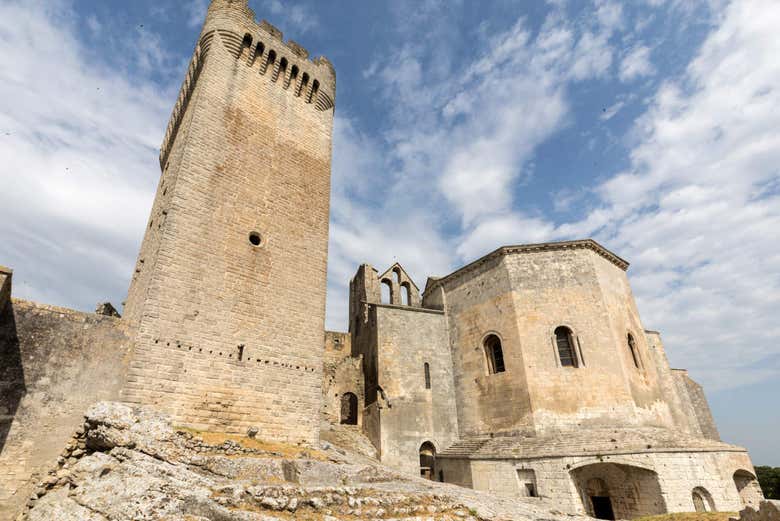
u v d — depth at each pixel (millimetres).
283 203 23891
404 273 41531
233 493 10594
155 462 12766
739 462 23438
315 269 24000
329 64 30125
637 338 30688
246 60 25297
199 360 18062
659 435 23953
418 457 29328
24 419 14414
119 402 15555
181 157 20891
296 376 20891
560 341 28906
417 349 33031
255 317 20516
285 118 26000
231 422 18109
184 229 19500
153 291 17766
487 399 29797
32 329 15508
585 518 15078
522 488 23562
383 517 11164
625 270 33844
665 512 20688
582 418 26016
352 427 31609
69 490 12766
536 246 31234
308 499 10961
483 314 32125
